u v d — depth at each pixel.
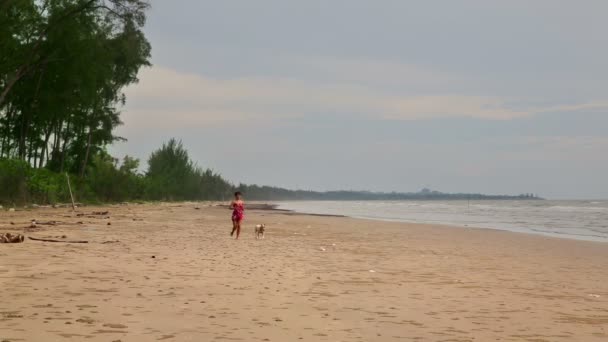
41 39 39.38
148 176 92.12
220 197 150.88
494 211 72.00
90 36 41.16
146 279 8.65
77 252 12.00
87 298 6.82
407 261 13.34
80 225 21.84
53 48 40.78
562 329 6.27
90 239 15.62
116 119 56.56
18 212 30.95
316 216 48.91
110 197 60.66
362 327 5.96
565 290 9.41
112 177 60.75
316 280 9.46
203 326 5.61
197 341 4.98
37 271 8.91
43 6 40.22
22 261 10.05
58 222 22.59
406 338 5.55
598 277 11.38
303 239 20.14
